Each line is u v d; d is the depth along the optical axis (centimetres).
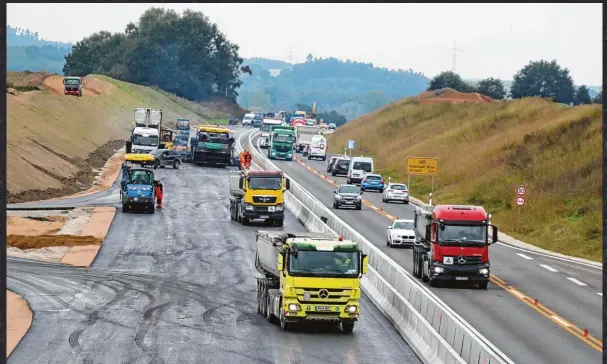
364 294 8562
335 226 11681
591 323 7300
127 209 14562
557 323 7250
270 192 13325
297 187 16325
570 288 9100
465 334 5591
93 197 16562
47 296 8188
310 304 6788
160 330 6906
